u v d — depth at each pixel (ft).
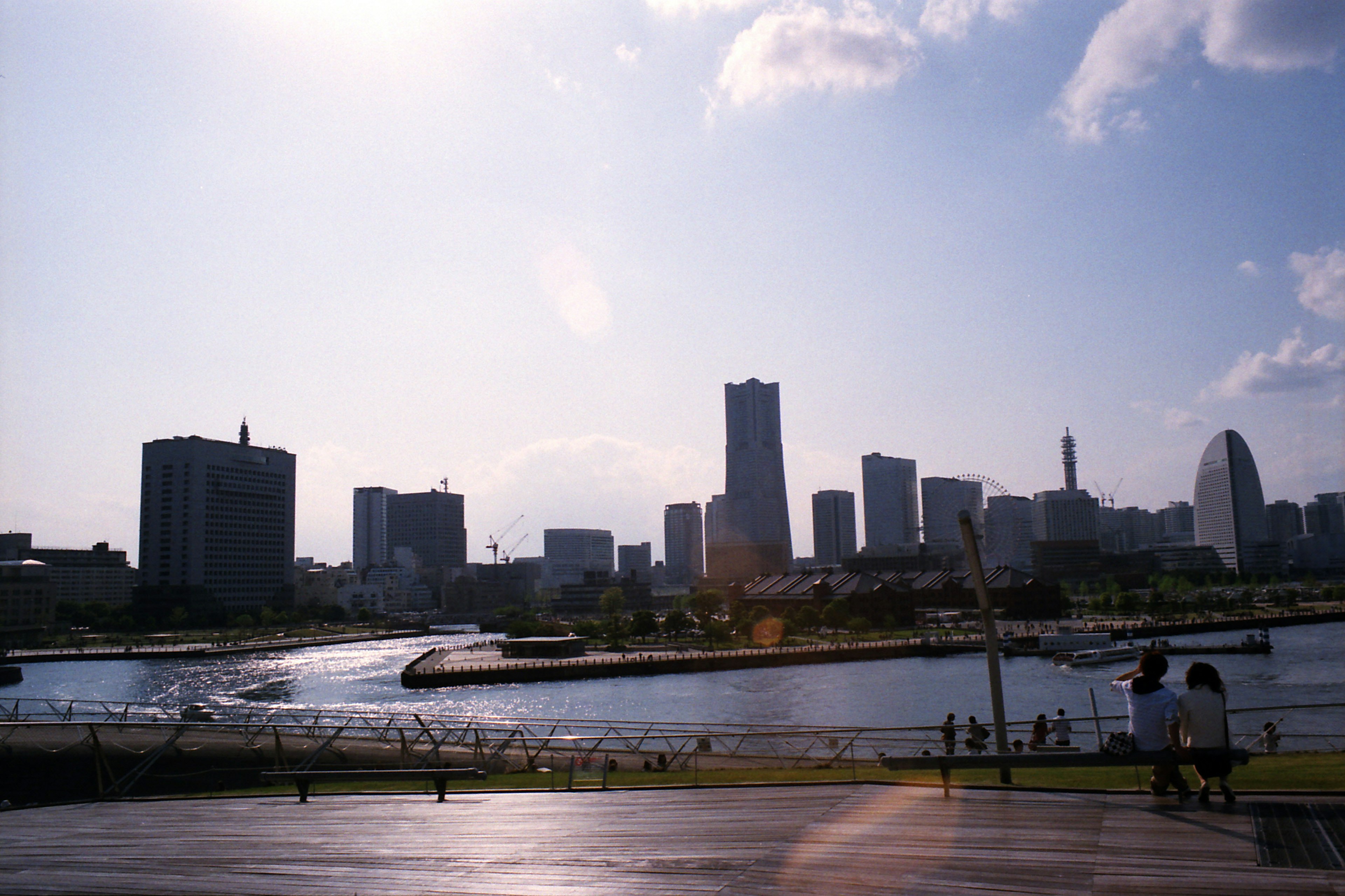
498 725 190.39
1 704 345.72
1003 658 480.23
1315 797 42.24
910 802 47.78
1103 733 170.19
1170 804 42.34
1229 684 337.11
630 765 133.39
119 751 140.15
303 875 40.09
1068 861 33.94
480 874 38.55
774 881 34.14
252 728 145.18
